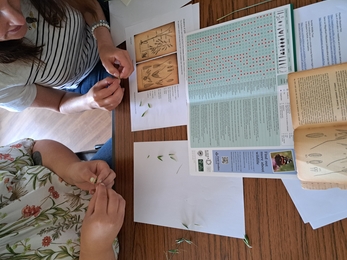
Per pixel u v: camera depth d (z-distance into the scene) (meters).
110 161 0.81
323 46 0.47
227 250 0.53
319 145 0.44
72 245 0.60
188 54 0.58
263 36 0.51
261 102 0.51
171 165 0.59
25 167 0.70
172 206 0.59
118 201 0.57
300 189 0.48
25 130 1.66
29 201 0.63
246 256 0.52
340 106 0.43
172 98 0.60
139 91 0.64
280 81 0.49
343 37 0.46
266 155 0.50
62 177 0.69
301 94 0.46
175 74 0.60
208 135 0.55
